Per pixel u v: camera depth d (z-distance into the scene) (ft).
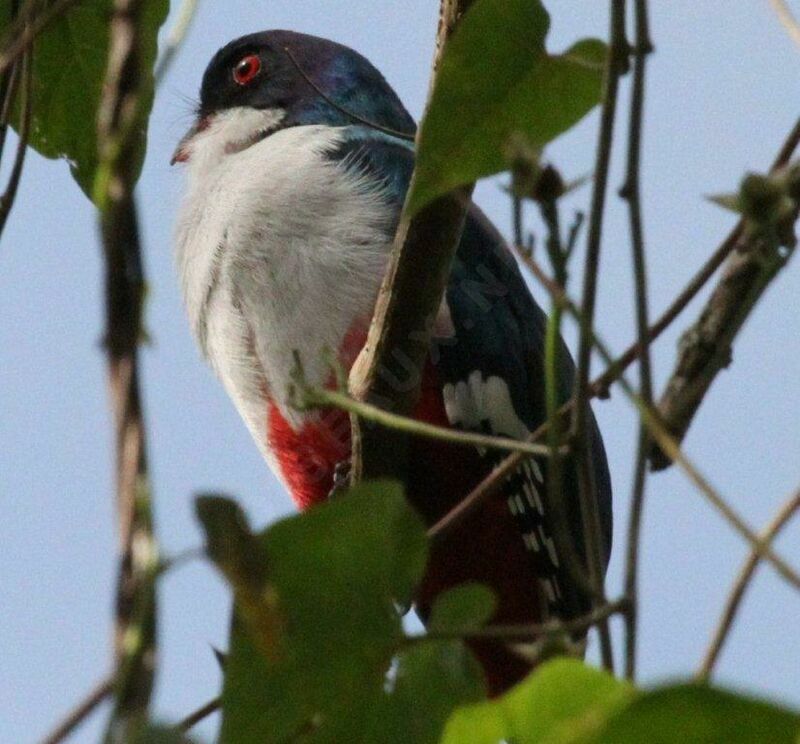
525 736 10.48
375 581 12.03
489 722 10.60
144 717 9.18
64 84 19.54
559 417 13.48
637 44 12.57
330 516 11.78
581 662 10.34
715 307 14.35
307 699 12.17
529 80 13.73
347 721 12.38
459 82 13.64
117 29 11.02
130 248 10.62
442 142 13.66
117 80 10.93
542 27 13.62
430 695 12.46
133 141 10.89
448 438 13.89
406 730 12.47
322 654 12.09
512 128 13.73
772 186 12.13
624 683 10.28
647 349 12.48
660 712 8.50
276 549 11.80
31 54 16.26
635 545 12.05
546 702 10.38
